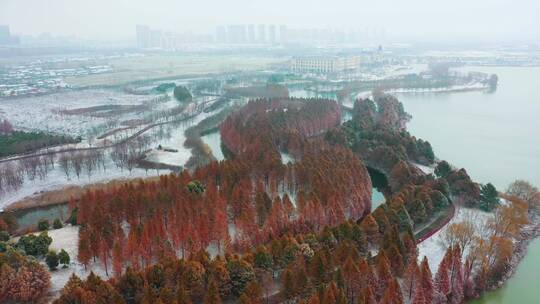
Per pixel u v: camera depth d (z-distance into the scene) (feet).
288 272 311.68
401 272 342.64
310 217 420.36
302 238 368.27
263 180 533.96
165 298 294.46
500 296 358.02
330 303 283.18
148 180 581.94
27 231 451.53
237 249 385.29
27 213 523.70
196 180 493.36
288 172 525.34
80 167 633.20
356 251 341.41
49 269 369.71
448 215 472.85
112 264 374.84
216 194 448.24
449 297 339.57
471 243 401.29
